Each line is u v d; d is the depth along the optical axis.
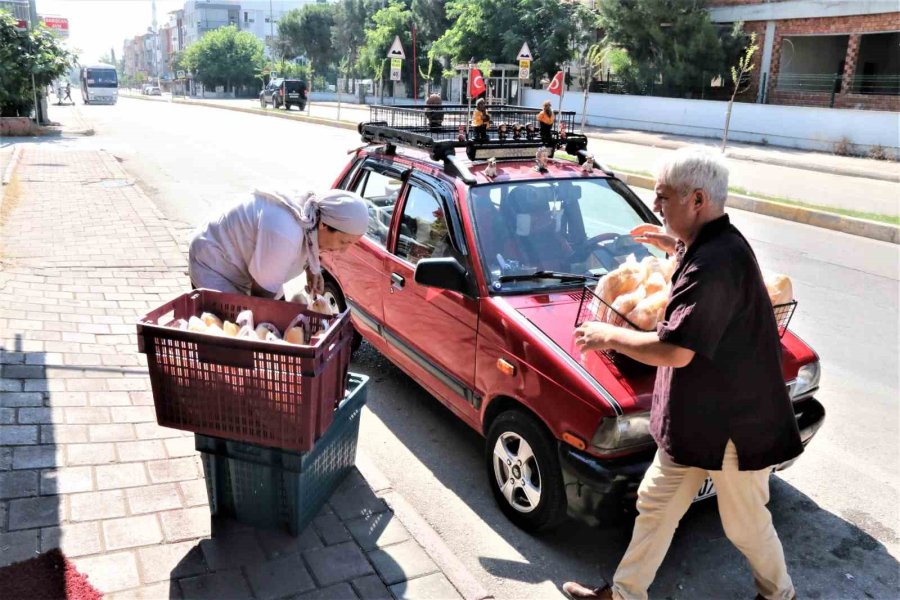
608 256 4.47
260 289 3.53
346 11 57.41
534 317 3.75
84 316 5.98
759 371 2.68
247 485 3.29
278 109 42.59
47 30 25.50
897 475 4.44
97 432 4.06
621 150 21.47
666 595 3.37
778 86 27.42
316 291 3.72
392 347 4.96
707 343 2.56
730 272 2.56
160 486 3.60
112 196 11.76
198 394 3.06
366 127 5.71
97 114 38.06
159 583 2.95
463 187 4.43
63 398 4.43
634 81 29.12
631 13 27.94
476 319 3.97
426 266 3.97
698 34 26.70
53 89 51.19
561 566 3.51
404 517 3.55
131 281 7.11
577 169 4.98
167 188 13.16
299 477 3.19
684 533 3.82
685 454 2.74
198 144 21.11
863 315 7.34
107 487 3.55
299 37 64.56
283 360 2.89
